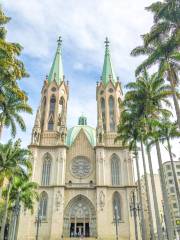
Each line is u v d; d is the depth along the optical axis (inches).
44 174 2822.3
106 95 3420.3
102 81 3580.2
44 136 3051.2
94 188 2755.9
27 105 1808.6
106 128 3157.0
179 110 1328.7
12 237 2367.1
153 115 1854.1
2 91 1444.4
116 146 2982.3
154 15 1403.8
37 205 2623.0
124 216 2600.9
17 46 1496.1
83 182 2832.2
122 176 2824.8
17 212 2156.7
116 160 2945.4
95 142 3149.6
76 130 3334.2
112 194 2709.2
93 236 2549.2
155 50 1469.0
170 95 1770.4
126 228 2544.3
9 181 1996.8
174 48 1421.0
